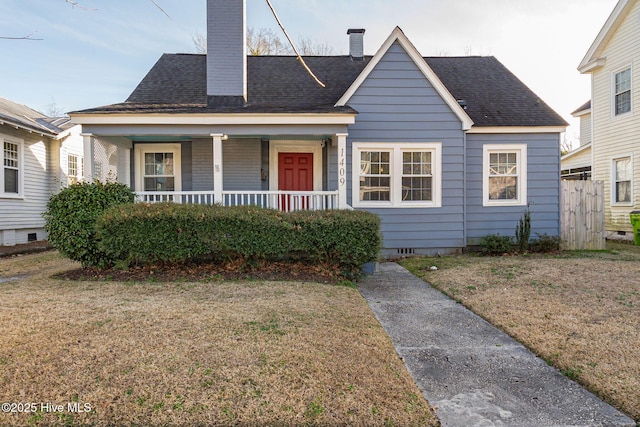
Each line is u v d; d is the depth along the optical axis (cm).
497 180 942
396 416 244
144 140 934
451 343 373
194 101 916
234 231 625
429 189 885
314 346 332
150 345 322
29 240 1166
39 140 1216
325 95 959
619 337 366
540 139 939
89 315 400
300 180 970
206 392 258
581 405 261
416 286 612
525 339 374
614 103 1230
